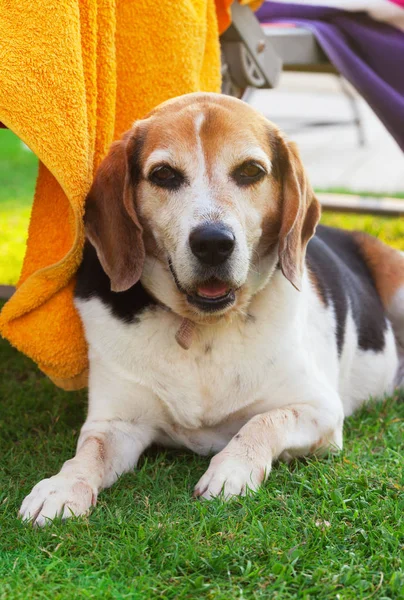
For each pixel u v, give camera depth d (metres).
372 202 1.72
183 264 0.98
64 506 0.94
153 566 0.87
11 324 1.10
